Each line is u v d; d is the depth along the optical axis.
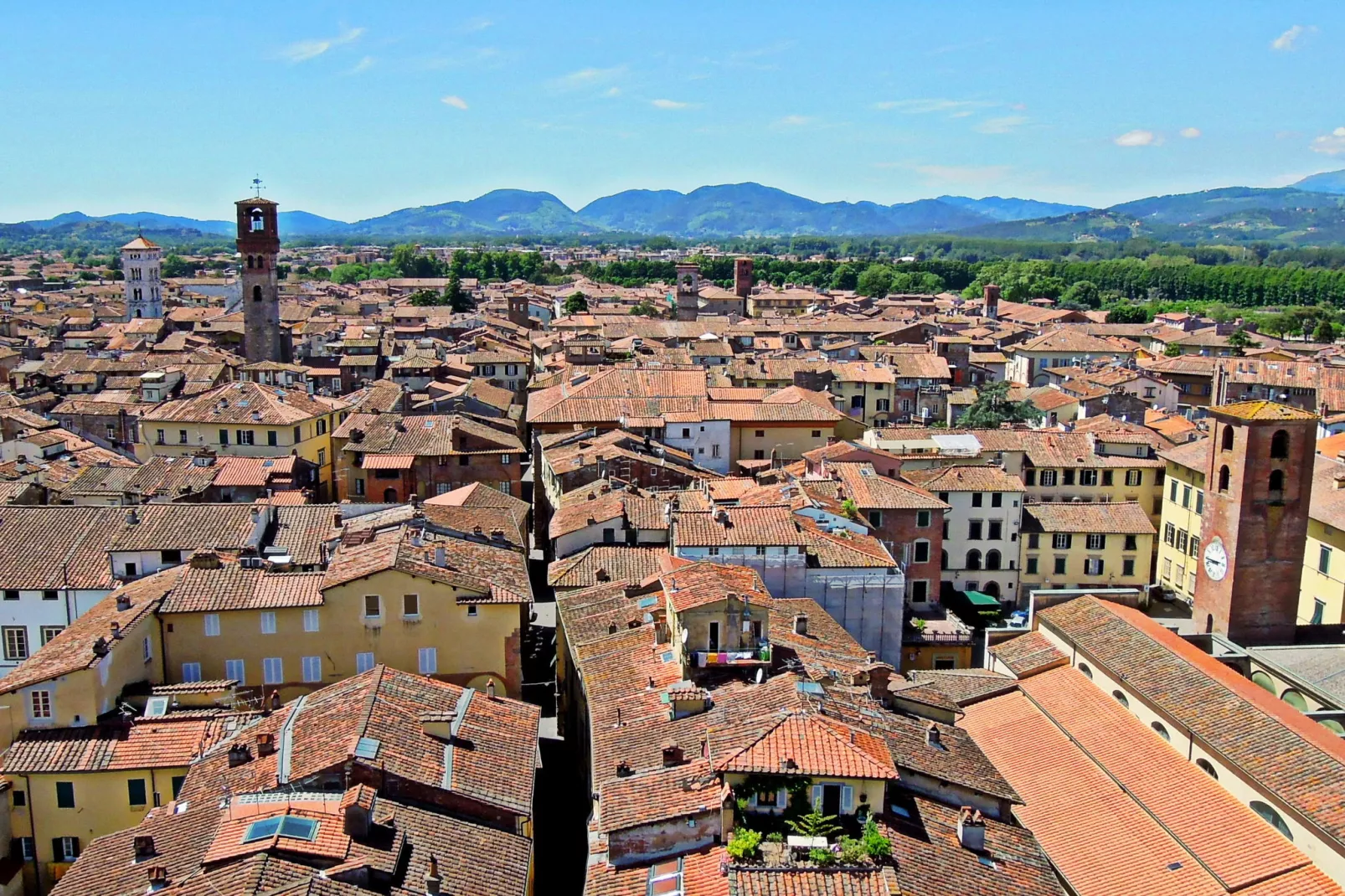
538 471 151.25
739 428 155.75
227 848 52.44
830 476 125.44
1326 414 194.00
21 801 67.50
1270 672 88.50
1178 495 136.00
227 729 70.06
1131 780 73.31
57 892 55.12
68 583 92.25
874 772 56.62
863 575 99.38
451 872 54.75
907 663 111.38
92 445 155.88
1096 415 185.88
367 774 58.41
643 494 115.75
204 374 197.62
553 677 100.31
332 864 51.94
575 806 79.62
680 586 76.75
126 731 70.12
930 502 121.56
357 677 70.44
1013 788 75.69
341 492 149.38
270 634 81.38
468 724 66.44
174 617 80.06
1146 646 85.25
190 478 126.56
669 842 56.59
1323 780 65.38
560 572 98.06
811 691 65.94
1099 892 64.31
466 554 88.81
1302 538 96.12
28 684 69.81
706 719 65.06
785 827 55.94
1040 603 116.50
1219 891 62.16
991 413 190.25
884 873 51.66
